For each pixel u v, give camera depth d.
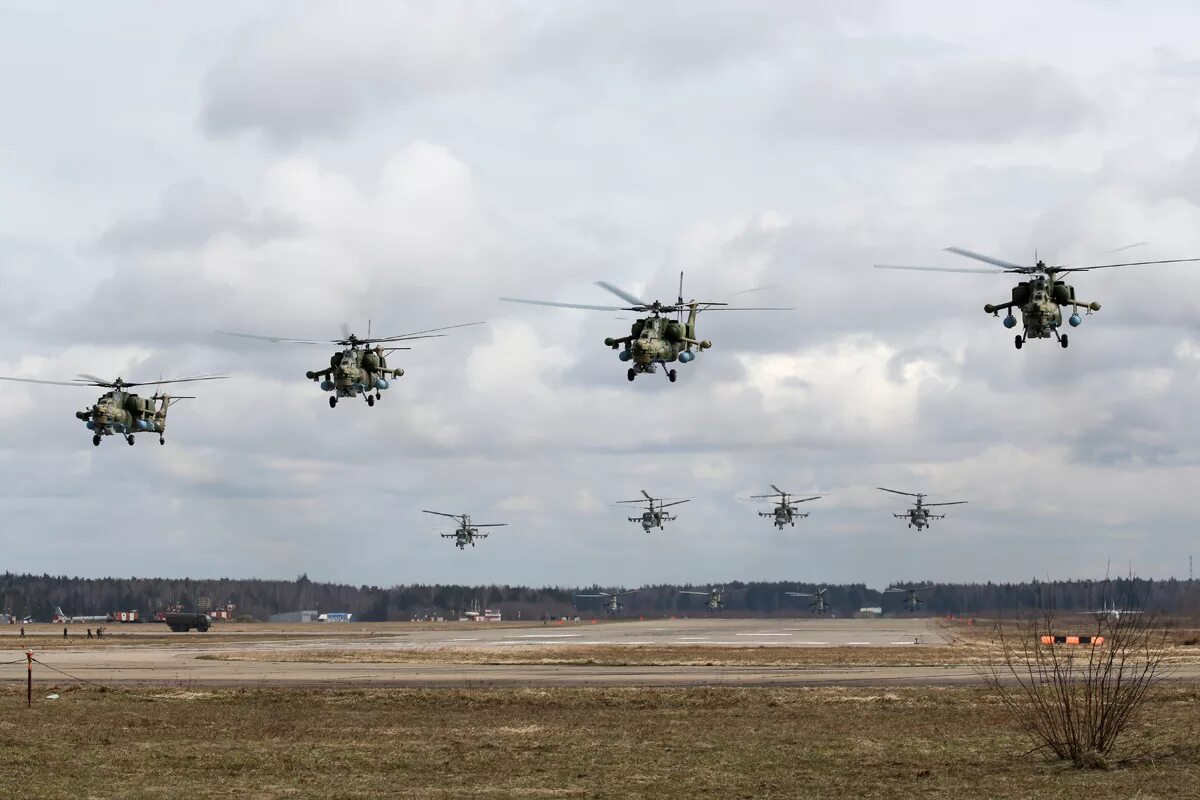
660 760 43.34
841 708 60.50
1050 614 43.94
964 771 39.38
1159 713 53.28
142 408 120.69
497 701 65.81
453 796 36.19
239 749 47.12
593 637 182.12
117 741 49.81
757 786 37.38
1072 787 35.44
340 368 108.81
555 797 35.88
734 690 70.56
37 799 35.94
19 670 95.50
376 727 54.44
